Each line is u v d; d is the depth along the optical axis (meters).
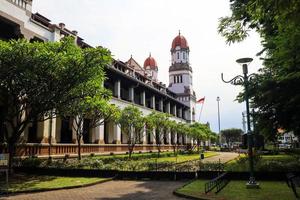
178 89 76.50
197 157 37.34
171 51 80.56
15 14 22.41
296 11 5.55
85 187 13.66
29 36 23.64
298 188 12.30
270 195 10.71
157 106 54.88
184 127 49.62
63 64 14.18
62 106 16.62
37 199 10.47
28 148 21.75
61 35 27.61
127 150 38.16
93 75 15.21
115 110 24.25
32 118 16.17
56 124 28.81
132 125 30.72
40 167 17.84
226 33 8.80
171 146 56.19
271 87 18.22
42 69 13.70
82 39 31.50
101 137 32.31
